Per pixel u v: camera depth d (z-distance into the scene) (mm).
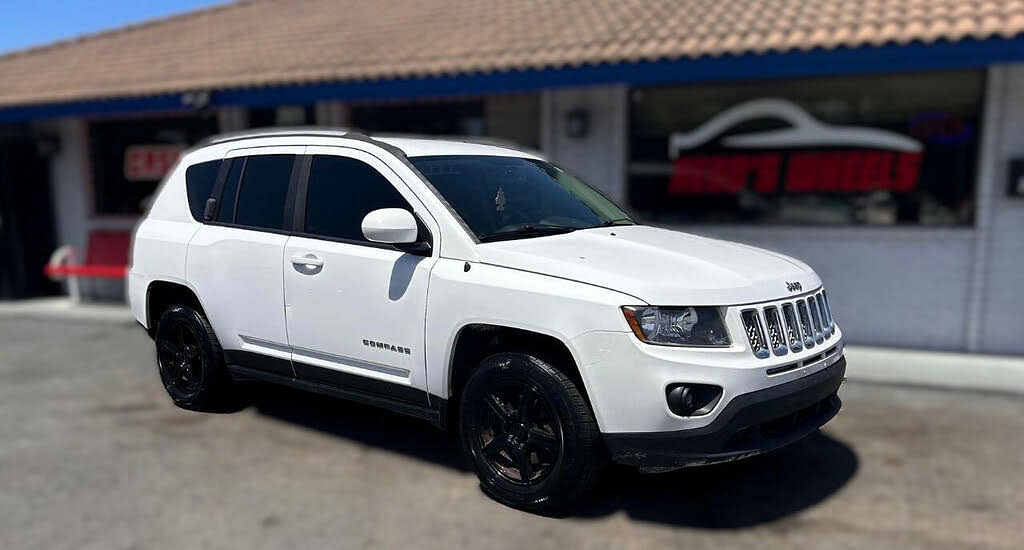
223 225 4754
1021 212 6539
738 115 7434
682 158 7711
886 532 3355
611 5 9023
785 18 7152
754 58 6555
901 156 6910
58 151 10625
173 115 10227
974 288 6711
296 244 4289
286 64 8922
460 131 8945
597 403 3232
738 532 3363
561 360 3434
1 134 10250
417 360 3789
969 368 6199
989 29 5820
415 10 10664
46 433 4715
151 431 4746
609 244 3811
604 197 4988
